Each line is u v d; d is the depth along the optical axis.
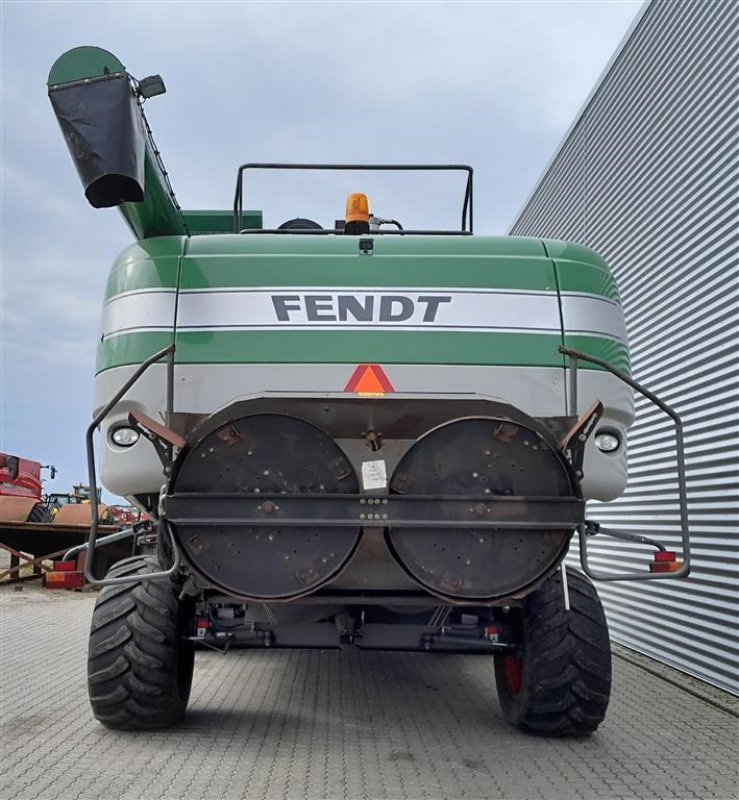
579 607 3.90
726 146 5.78
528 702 3.91
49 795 3.22
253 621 3.78
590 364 3.73
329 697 5.07
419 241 3.84
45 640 7.33
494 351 3.69
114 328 3.74
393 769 3.61
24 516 12.49
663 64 6.89
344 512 3.05
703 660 5.90
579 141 9.07
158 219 3.89
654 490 6.92
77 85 3.44
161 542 3.17
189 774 3.49
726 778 3.61
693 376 6.22
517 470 3.14
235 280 3.72
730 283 5.66
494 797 3.29
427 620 3.81
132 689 3.86
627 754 3.94
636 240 7.41
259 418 3.10
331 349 3.64
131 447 3.63
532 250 3.87
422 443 3.13
